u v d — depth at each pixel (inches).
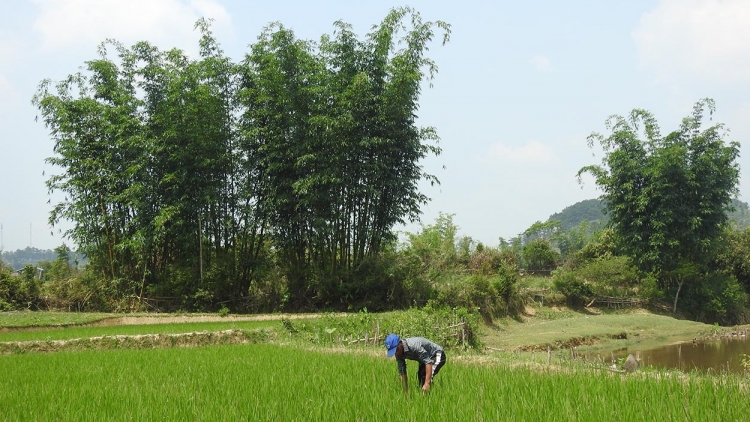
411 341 348.2
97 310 1157.7
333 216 1138.7
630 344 1014.4
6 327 873.5
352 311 1125.1
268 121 1131.3
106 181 1102.4
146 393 383.6
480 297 1230.9
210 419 301.4
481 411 292.5
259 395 362.6
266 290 1181.7
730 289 1565.0
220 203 1161.4
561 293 1488.7
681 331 1175.0
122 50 1142.3
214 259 1158.3
